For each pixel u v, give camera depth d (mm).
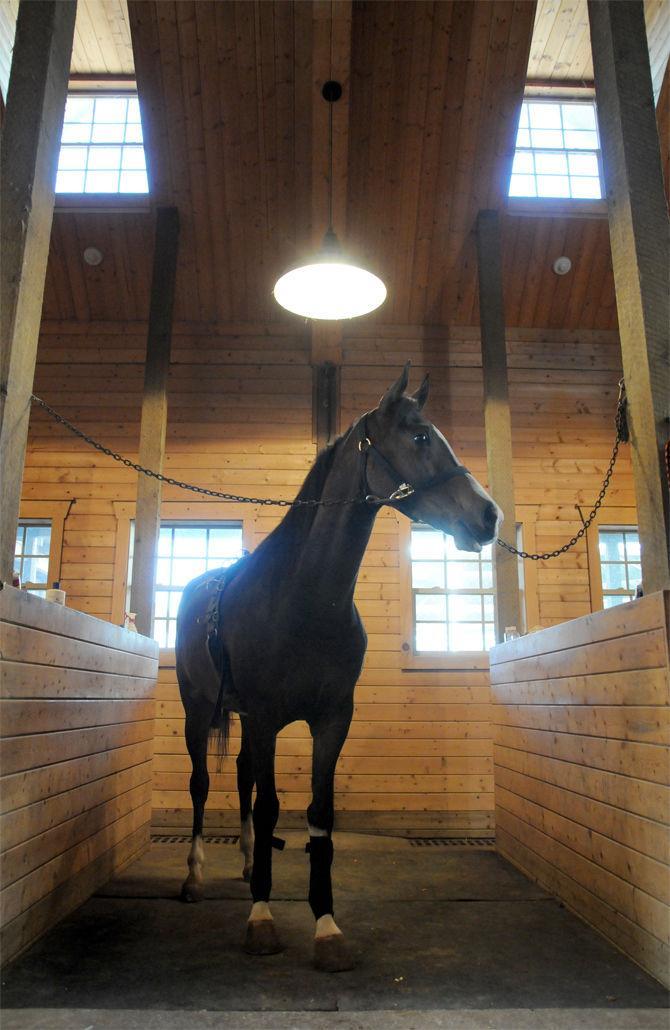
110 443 6074
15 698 2396
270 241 6016
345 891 3357
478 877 3697
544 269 6254
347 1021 1889
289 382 6258
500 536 5008
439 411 6273
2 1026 1838
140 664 4094
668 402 2637
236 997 2066
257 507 5992
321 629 2443
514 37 5203
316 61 4855
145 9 5020
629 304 2818
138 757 4051
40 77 2783
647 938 2371
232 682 2783
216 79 5277
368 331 6406
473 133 5535
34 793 2557
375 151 5590
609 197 3029
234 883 3447
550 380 6383
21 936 2439
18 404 2547
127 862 3818
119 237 6023
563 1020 1912
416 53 5227
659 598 2379
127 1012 1930
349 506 2422
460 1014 1941
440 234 5977
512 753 4125
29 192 2646
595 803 2875
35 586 5914
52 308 6285
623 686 2646
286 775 5488
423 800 5520
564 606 5922
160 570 5965
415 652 5824
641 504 2684
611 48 3035
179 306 6324
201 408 6191
